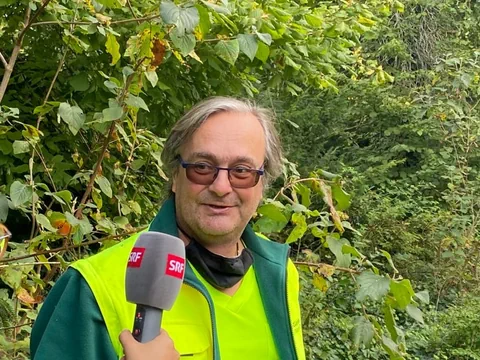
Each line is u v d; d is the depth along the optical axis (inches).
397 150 404.2
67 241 103.7
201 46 148.8
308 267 110.7
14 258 97.3
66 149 164.7
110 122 114.4
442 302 292.0
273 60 165.5
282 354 70.9
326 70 180.2
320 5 204.8
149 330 49.3
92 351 58.9
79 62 155.1
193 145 67.1
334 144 442.6
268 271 73.1
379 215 323.3
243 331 69.2
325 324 197.8
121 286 61.6
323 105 424.2
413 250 310.5
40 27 152.1
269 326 71.1
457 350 232.4
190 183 66.9
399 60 457.7
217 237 67.5
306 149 418.9
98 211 109.7
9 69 112.3
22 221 188.1
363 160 425.1
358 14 187.5
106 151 113.3
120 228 113.1
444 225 319.9
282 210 107.3
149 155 129.7
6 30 147.7
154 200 167.2
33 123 159.0
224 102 68.7
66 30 126.6
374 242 310.8
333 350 193.8
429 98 345.1
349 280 113.4
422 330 251.6
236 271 68.9
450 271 300.7
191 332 63.9
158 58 101.7
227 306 69.1
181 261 51.6
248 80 193.5
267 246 77.3
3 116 108.2
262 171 68.5
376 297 94.3
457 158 346.6
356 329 101.4
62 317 60.1
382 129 427.2
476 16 460.4
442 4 453.7
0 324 104.3
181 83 169.8
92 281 60.9
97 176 110.1
